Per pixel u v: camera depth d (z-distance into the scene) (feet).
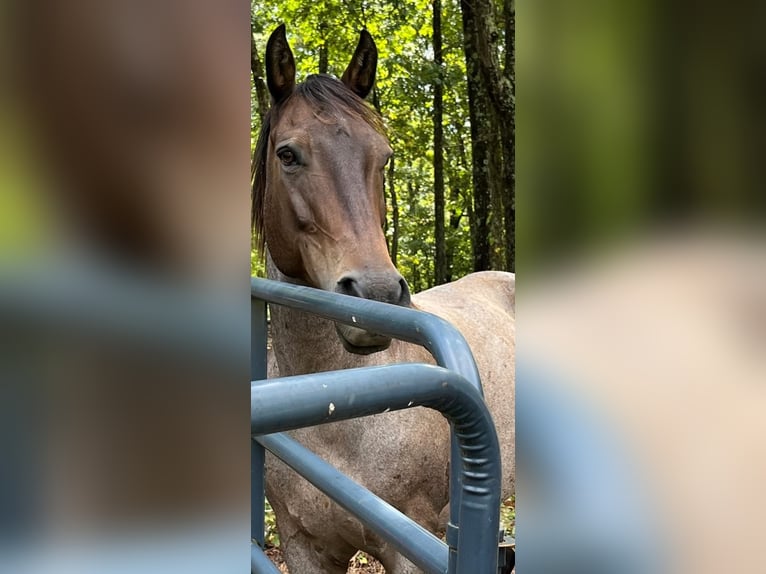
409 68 27.61
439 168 30.58
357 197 5.65
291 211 5.84
